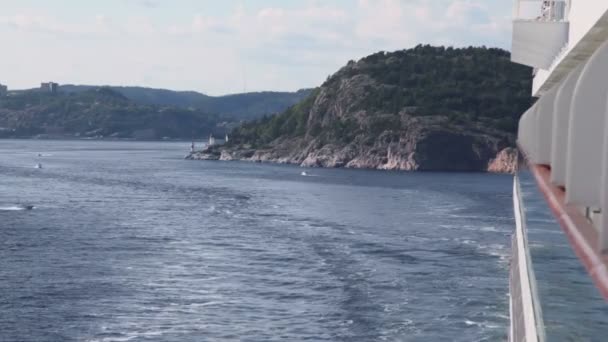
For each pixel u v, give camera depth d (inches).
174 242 3344.0
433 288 2300.7
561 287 472.1
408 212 4702.3
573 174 490.0
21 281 2452.0
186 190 6441.9
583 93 485.7
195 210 4771.2
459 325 1865.2
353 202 5403.5
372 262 2768.2
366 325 1886.1
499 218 4384.8
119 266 2731.3
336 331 1847.9
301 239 3408.0
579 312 418.9
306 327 1887.3
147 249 3142.2
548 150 967.0
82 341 1785.2
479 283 2370.8
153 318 1982.0
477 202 5516.7
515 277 847.7
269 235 3560.5
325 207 5012.3
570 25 758.5
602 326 397.7
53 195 5812.0
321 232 3663.9
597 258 414.6
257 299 2185.0
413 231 3708.2
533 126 1197.7
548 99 966.4
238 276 2532.0
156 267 2709.2
